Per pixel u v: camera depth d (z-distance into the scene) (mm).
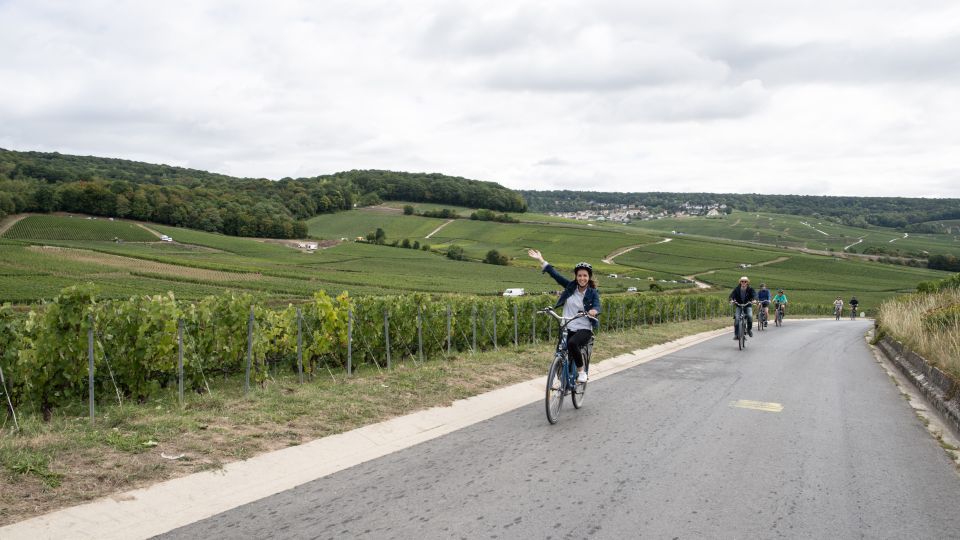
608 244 146875
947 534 4211
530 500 4672
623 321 23734
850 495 4965
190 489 4641
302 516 4254
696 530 4191
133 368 8562
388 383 8984
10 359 7195
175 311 8945
